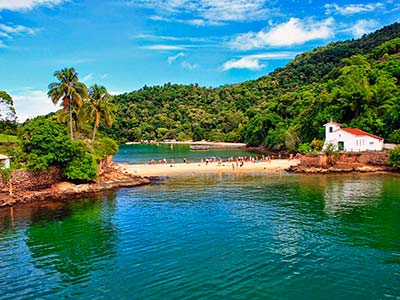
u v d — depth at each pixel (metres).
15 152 63.78
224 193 57.03
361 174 76.38
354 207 45.38
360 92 107.94
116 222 40.38
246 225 38.09
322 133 111.94
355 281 24.84
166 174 81.88
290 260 28.45
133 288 24.27
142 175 80.38
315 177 73.56
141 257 29.62
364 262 27.92
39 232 37.19
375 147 89.12
